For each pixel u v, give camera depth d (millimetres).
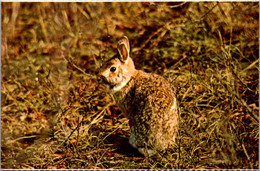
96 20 14234
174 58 12875
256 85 11273
